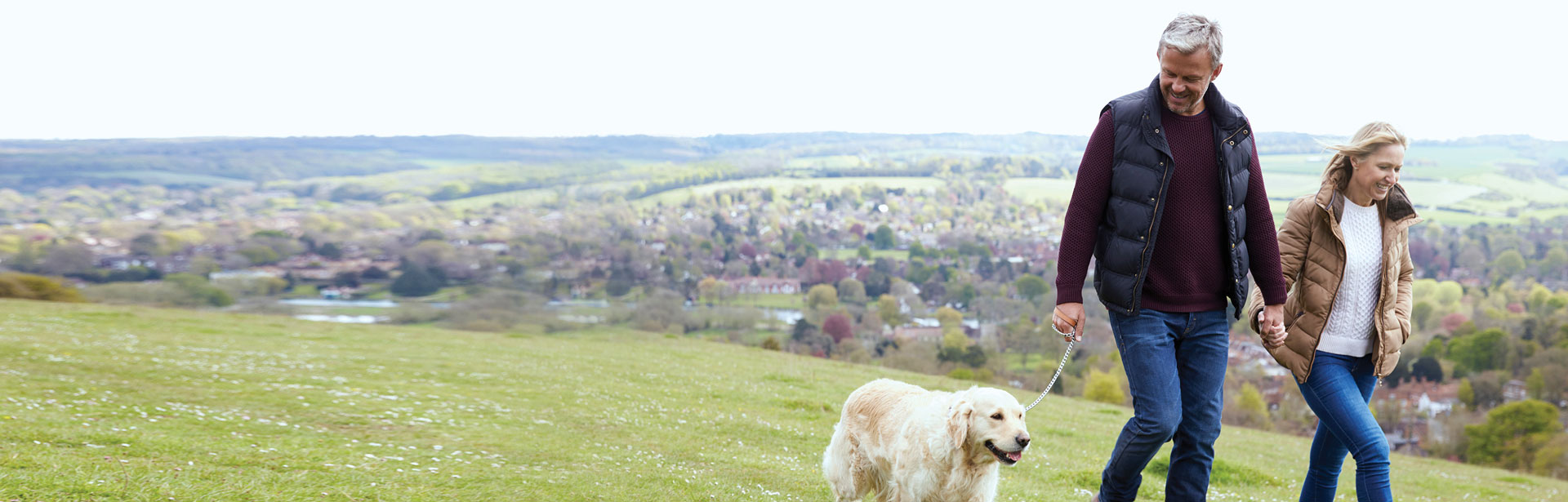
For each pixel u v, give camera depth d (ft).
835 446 21.85
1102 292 17.67
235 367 55.06
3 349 53.52
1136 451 17.25
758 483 29.55
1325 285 18.76
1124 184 16.97
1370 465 17.69
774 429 46.60
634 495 25.21
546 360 80.53
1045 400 92.99
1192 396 17.79
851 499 21.43
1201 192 17.07
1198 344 17.70
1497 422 147.64
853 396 21.61
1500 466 141.69
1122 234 17.06
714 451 37.27
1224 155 16.84
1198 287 17.39
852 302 275.59
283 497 20.71
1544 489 58.59
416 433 35.09
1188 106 16.71
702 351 111.24
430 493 22.89
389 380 56.59
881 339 217.36
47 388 39.06
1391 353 18.57
